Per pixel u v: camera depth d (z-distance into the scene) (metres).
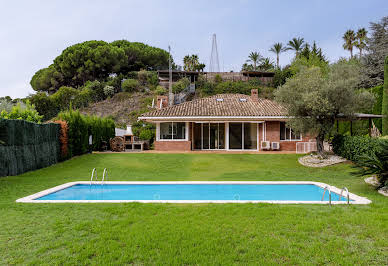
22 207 7.07
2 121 12.26
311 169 15.46
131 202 7.59
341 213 6.44
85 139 21.39
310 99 15.88
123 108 48.91
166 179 12.89
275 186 11.10
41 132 15.44
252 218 6.10
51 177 12.93
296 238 5.04
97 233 5.30
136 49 69.56
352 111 16.41
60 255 4.39
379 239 4.95
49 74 65.19
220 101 28.97
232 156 20.28
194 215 6.34
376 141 12.51
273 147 24.16
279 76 54.19
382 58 33.75
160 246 4.70
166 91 53.84
